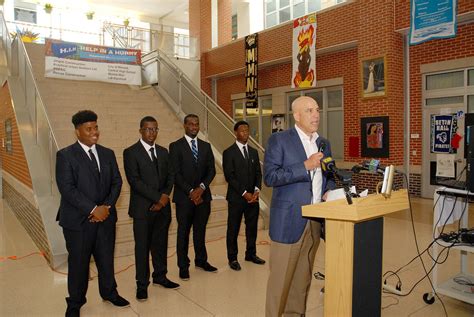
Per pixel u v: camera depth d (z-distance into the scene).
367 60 9.11
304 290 2.95
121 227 5.44
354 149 10.02
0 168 10.11
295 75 11.04
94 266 4.74
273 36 11.96
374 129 9.07
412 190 9.12
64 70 8.98
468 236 3.35
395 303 3.64
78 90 9.05
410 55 8.97
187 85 9.46
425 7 8.00
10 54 9.00
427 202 8.49
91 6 19.67
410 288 3.97
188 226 4.35
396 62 8.84
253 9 16.69
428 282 4.14
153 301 3.75
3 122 9.26
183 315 3.45
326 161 2.44
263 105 13.44
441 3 7.77
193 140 4.45
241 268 4.67
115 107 8.59
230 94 14.63
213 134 8.62
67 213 3.31
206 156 4.50
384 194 2.32
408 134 9.09
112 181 3.57
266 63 12.30
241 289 4.02
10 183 8.55
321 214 2.26
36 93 6.42
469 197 3.29
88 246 3.36
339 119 10.91
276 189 2.79
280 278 2.70
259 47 12.45
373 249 2.38
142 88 10.21
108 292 3.58
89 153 3.42
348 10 9.77
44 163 6.07
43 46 10.24
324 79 11.02
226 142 8.27
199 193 4.29
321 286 4.09
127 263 4.93
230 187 4.67
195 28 15.21
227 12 15.18
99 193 3.42
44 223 5.06
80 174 3.31
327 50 10.55
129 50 9.77
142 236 3.78
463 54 8.16
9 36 9.06
